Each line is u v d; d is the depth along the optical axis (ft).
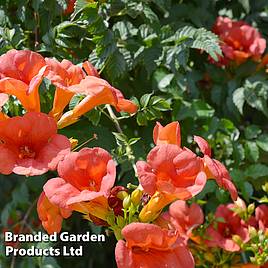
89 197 11.59
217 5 22.12
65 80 13.24
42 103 15.84
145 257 11.87
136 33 17.70
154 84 19.04
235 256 17.39
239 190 19.52
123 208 12.46
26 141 12.37
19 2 17.53
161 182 11.78
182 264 11.91
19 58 12.91
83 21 16.51
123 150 15.55
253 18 22.13
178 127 13.03
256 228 18.03
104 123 18.48
